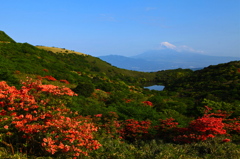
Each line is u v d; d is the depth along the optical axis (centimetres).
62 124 713
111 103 2306
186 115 2281
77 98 1928
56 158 664
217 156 819
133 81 12044
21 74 2784
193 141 1010
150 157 809
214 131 1023
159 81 13688
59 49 12938
